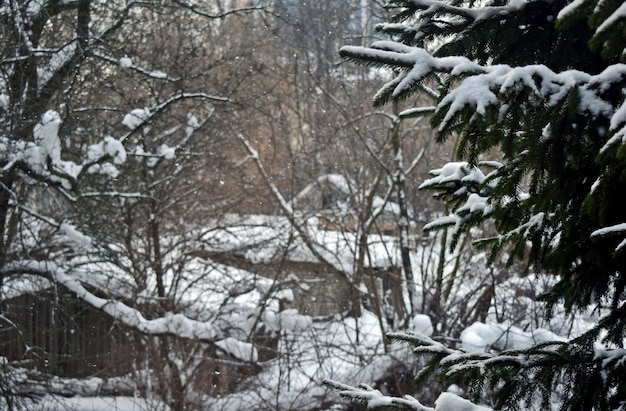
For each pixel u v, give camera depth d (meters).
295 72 17.52
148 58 15.23
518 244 3.41
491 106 2.69
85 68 14.04
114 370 13.85
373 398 3.70
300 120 18.97
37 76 12.23
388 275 13.98
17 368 12.46
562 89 2.72
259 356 15.01
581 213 2.77
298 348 13.48
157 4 13.64
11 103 11.51
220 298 15.64
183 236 15.30
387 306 14.32
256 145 19.61
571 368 3.21
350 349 13.91
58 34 13.70
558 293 3.55
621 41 2.22
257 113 19.09
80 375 14.62
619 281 3.38
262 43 17.98
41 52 11.90
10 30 11.84
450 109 2.72
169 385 13.25
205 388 13.73
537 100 2.76
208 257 15.23
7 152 10.91
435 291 13.02
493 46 3.48
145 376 13.89
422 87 3.74
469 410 3.24
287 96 18.69
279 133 19.39
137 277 14.52
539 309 11.30
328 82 17.73
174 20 14.86
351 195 15.12
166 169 16.20
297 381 13.74
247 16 19.84
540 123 2.77
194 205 16.59
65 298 13.59
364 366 12.36
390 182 17.05
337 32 17.62
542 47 3.45
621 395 3.12
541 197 3.06
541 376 3.25
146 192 14.77
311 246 14.18
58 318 14.12
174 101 13.84
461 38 3.33
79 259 15.08
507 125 2.83
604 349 3.23
